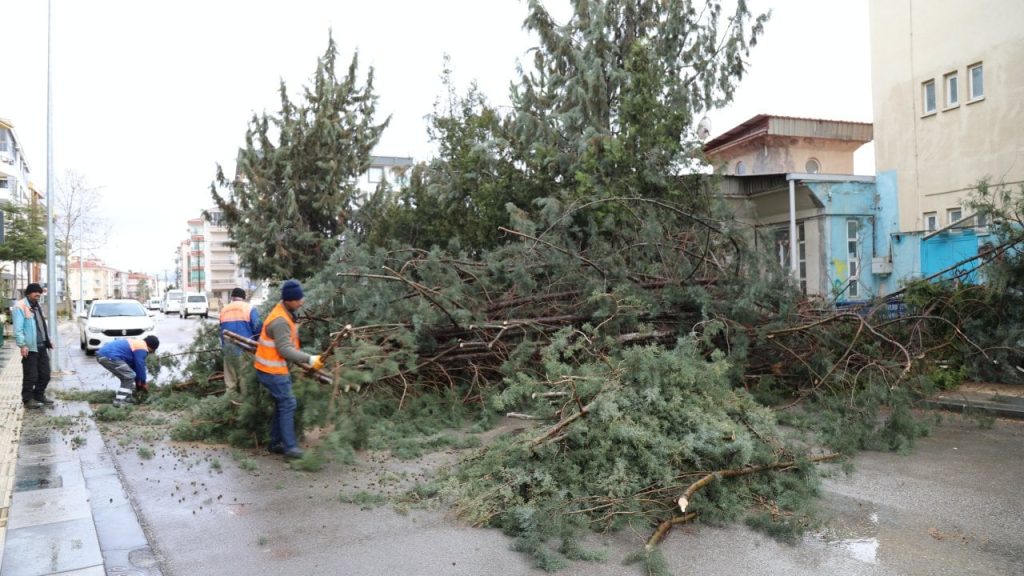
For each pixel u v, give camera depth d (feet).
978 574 12.52
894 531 14.74
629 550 13.66
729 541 14.24
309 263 60.03
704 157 41.27
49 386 36.94
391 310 26.99
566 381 17.74
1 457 19.97
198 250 405.18
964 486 17.92
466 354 28.89
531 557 13.25
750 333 28.55
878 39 57.36
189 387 31.01
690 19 53.93
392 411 25.81
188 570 12.39
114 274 476.54
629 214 35.04
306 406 20.52
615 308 27.50
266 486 17.70
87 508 15.26
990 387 31.42
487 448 18.43
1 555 12.56
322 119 59.11
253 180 58.49
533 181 47.67
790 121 75.31
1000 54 47.50
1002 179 46.16
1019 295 30.94
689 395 18.20
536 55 54.60
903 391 23.54
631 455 15.99
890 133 56.34
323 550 13.46
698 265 30.27
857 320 28.71
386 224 58.29
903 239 54.60
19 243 101.91
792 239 54.19
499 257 32.14
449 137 58.08
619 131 44.80
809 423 23.63
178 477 18.38
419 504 16.14
